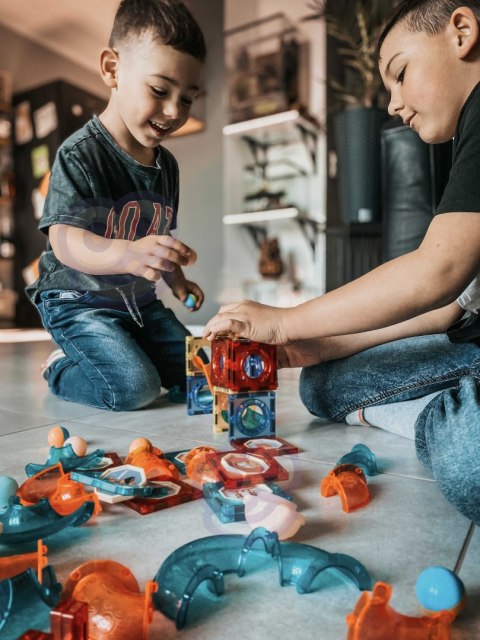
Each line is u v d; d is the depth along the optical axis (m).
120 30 1.17
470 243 0.63
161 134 1.21
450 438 0.59
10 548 0.53
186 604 0.42
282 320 0.75
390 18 0.73
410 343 0.95
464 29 0.67
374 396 0.96
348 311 0.69
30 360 2.14
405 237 1.88
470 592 0.46
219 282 3.73
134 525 0.59
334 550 0.53
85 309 1.32
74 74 4.74
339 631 0.41
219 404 0.98
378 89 2.62
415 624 0.39
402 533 0.57
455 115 0.71
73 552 0.53
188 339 1.14
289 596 0.46
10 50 4.27
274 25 3.34
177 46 1.11
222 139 3.62
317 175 3.34
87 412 1.18
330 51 2.96
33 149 4.20
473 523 0.60
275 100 3.29
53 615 0.35
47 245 1.40
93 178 1.24
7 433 0.99
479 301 0.87
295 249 3.46
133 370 1.18
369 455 0.76
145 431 1.00
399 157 1.86
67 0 3.94
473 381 0.67
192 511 0.63
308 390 1.05
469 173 0.64
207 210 3.74
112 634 0.39
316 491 0.69
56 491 0.63
